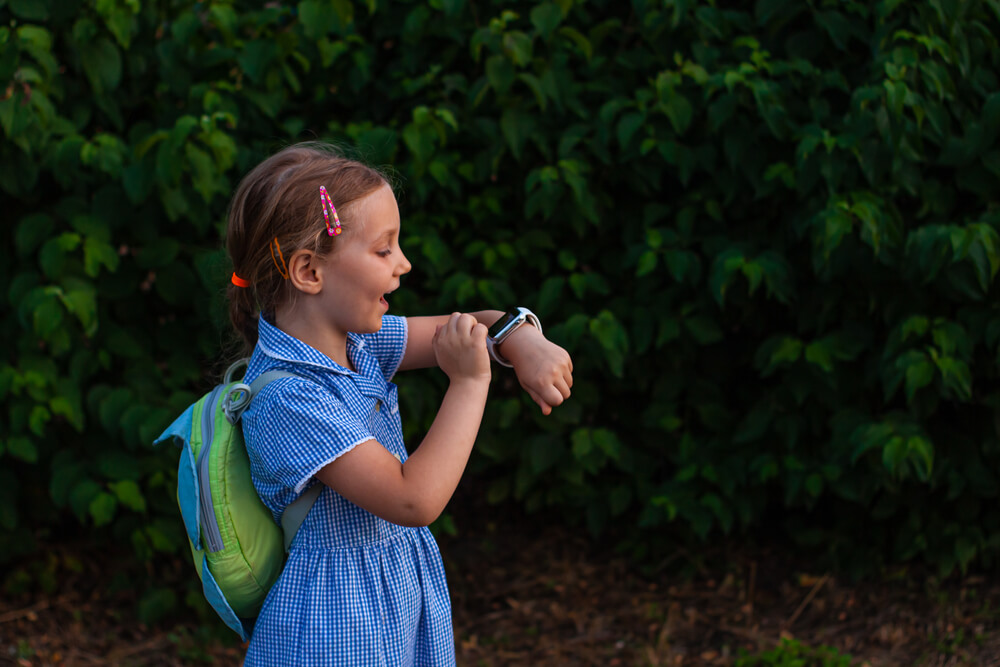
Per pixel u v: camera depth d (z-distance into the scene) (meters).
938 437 2.97
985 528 3.07
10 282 2.78
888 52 2.68
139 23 2.76
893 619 2.94
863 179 2.78
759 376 3.14
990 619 2.90
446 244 3.01
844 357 2.82
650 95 2.78
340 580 1.35
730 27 2.88
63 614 3.01
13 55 2.48
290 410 1.29
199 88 2.71
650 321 2.94
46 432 2.89
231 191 2.80
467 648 2.92
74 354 2.81
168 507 2.93
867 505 3.00
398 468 1.29
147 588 3.10
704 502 3.02
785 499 2.97
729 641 2.90
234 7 2.88
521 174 3.02
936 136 2.71
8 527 2.89
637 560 3.34
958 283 2.67
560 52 2.85
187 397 2.88
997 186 2.74
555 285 2.90
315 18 2.70
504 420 3.01
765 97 2.68
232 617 1.40
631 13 2.99
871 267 2.79
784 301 2.78
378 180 1.36
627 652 2.87
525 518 3.61
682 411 3.23
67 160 2.66
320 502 1.35
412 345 1.60
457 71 2.99
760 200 2.95
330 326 1.37
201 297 2.81
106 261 2.69
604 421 3.29
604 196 2.96
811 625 2.96
